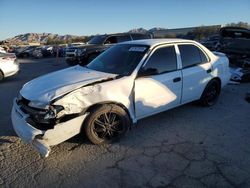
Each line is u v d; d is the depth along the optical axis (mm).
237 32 9242
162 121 4816
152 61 4301
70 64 12820
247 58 9289
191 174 3176
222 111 5395
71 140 4016
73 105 3439
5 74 9742
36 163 3443
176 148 3812
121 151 3734
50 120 3309
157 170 3264
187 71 4793
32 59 24984
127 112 3992
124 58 4414
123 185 2986
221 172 3213
